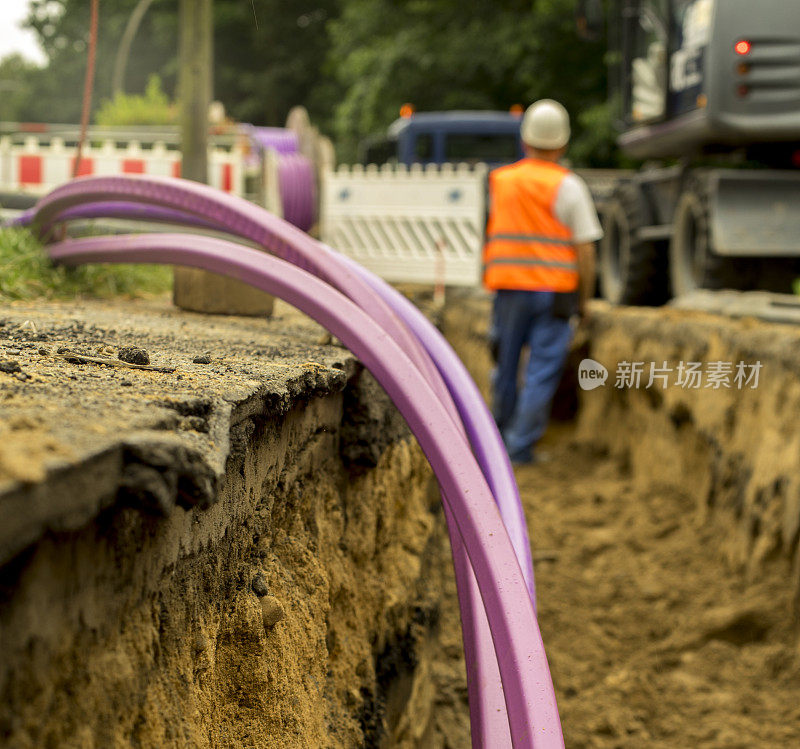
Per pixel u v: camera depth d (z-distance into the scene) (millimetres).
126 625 1909
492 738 3012
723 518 7945
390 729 3965
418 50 31391
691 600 7297
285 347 3918
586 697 6191
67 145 15242
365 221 15867
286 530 3131
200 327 4555
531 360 9789
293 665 2842
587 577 7918
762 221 10289
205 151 7898
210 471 1926
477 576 2881
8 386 2295
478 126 19109
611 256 13875
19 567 1509
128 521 1833
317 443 3408
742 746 5613
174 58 47906
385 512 4336
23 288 5383
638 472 10180
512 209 9492
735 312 8969
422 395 3262
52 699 1629
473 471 3049
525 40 29188
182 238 4359
